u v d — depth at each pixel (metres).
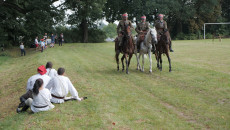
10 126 5.24
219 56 16.86
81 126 5.08
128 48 10.79
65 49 26.31
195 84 8.43
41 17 27.50
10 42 32.62
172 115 5.75
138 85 8.82
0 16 30.03
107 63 14.93
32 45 31.23
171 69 11.67
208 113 5.76
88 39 45.75
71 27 45.50
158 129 4.96
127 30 10.41
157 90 7.93
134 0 45.88
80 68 13.03
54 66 13.69
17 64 18.16
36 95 5.89
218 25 56.84
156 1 46.69
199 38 53.84
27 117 5.72
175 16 53.34
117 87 8.56
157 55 11.74
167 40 10.80
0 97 9.38
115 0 46.09
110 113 5.82
